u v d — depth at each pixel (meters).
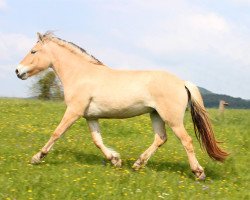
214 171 11.43
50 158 11.66
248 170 11.82
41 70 11.83
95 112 11.07
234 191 9.82
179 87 10.41
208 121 10.43
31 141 14.10
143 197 8.75
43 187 8.96
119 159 11.30
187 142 10.40
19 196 8.41
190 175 11.02
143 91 10.55
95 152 12.93
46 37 11.73
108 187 9.15
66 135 15.69
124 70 11.09
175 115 10.35
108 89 10.80
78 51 11.48
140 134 16.98
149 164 11.72
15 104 24.58
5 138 14.27
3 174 9.80
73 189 8.92
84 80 11.05
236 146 15.34
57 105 25.25
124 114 10.94
